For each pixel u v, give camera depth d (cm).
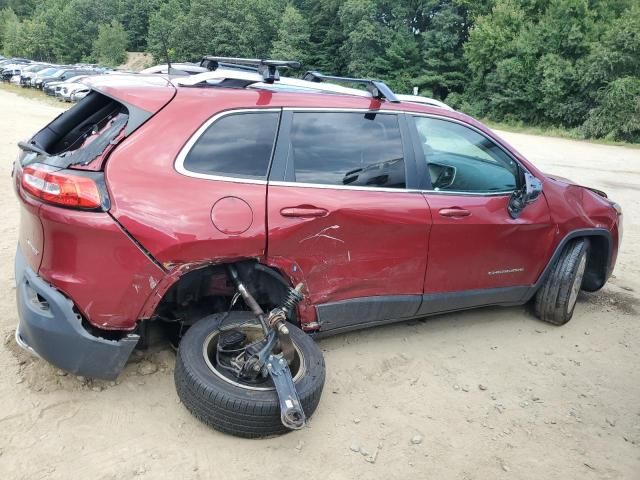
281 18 7075
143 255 284
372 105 366
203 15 7469
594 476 293
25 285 295
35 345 291
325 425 312
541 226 424
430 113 390
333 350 388
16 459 264
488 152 414
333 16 6656
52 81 3209
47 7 11012
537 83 4144
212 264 304
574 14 4138
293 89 350
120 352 294
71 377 325
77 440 280
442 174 392
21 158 320
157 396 320
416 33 5862
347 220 335
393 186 363
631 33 3531
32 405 301
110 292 284
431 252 375
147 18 9856
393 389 353
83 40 9675
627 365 413
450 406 342
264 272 335
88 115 335
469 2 5200
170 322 354
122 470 265
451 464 293
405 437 310
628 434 330
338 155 346
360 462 287
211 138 308
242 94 324
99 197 276
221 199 301
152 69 429
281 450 289
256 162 319
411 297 379
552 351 423
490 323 460
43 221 279
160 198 288
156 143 294
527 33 4284
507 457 302
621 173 1672
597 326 476
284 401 276
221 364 305
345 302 354
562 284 448
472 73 5050
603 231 466
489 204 398
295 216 317
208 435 294
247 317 323
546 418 339
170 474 266
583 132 3559
